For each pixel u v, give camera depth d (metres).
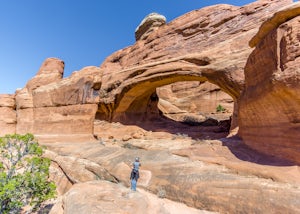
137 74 24.12
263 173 7.33
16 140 12.77
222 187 7.43
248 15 17.89
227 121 26.06
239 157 9.71
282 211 5.50
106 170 12.27
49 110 24.92
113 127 24.73
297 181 6.33
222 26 19.50
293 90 6.47
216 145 12.34
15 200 9.80
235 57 16.75
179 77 21.34
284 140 7.86
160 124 27.62
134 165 8.98
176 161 10.87
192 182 8.39
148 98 28.30
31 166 11.89
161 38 24.77
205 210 7.21
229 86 17.02
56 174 15.38
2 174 10.02
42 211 11.62
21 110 28.53
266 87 8.06
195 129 25.36
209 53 18.86
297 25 6.63
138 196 7.72
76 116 22.45
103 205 6.62
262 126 9.65
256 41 10.36
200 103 39.97
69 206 6.73
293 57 6.59
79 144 19.14
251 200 6.34
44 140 21.97
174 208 7.59
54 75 27.23
